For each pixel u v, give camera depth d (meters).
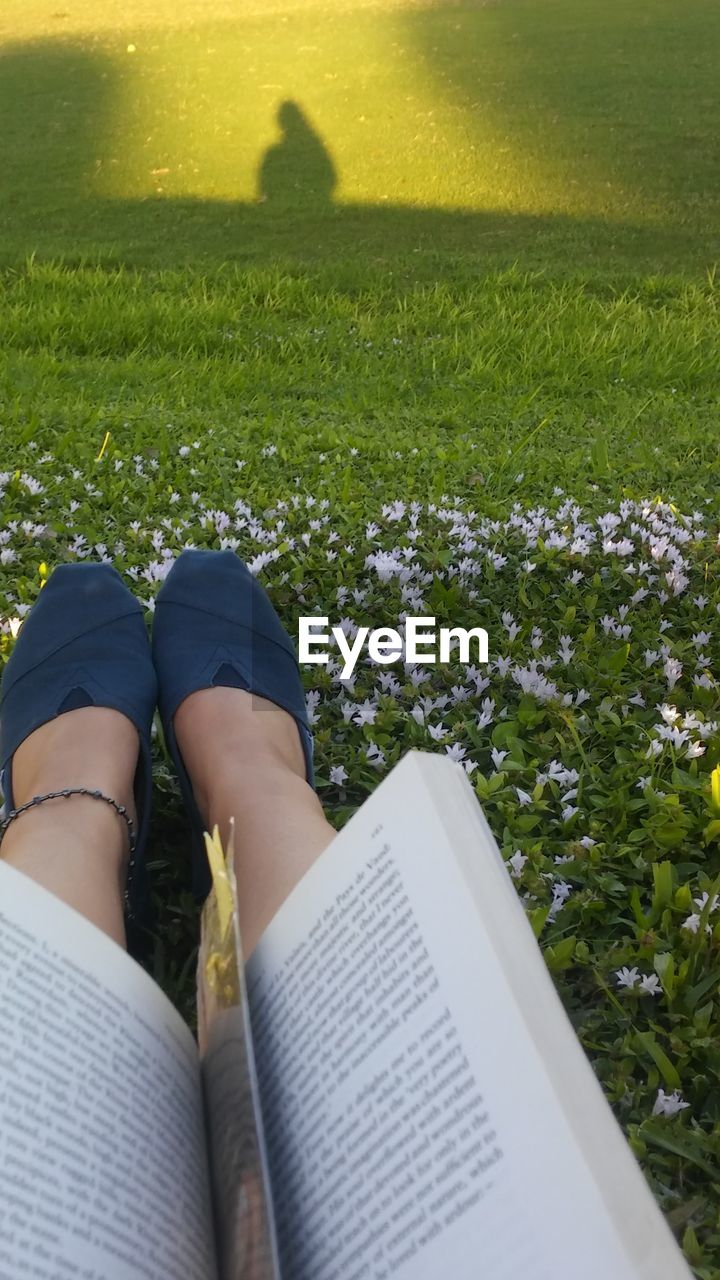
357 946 0.78
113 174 7.38
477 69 9.09
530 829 1.55
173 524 2.48
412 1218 0.64
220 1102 0.75
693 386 4.23
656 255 5.91
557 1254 0.57
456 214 6.57
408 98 8.51
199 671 1.60
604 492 2.90
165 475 2.84
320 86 8.98
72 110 8.67
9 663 1.67
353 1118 0.71
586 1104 0.61
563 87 8.54
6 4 12.18
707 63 8.86
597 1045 1.21
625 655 1.95
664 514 2.62
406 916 0.76
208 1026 0.82
